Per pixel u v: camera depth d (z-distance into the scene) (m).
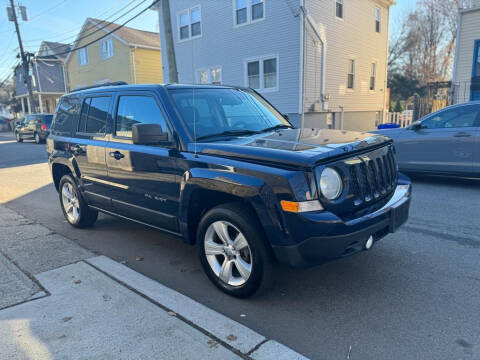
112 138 4.39
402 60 40.06
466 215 5.45
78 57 32.09
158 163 3.72
